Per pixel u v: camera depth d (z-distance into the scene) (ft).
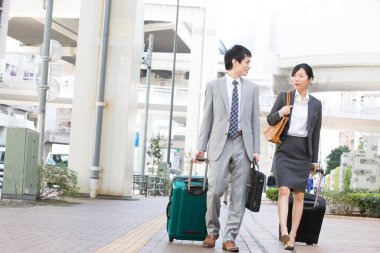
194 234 19.70
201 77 136.67
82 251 16.80
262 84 198.18
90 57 51.90
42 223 24.99
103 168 51.06
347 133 400.26
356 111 179.52
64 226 24.31
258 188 18.67
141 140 185.57
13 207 33.53
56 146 165.17
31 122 222.07
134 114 53.42
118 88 51.44
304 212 22.35
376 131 200.95
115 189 50.96
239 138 18.85
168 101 159.33
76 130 51.47
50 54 41.52
